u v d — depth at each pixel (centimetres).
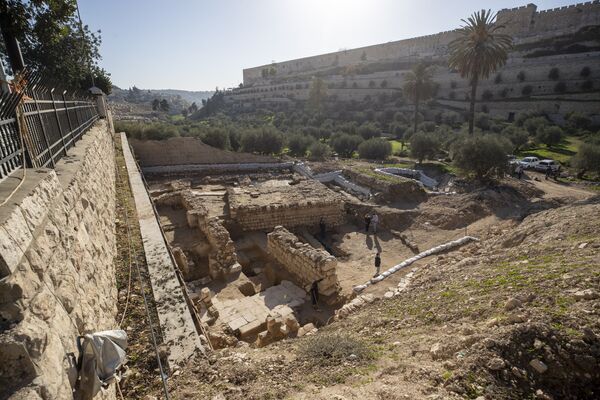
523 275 647
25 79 518
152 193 2233
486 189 2184
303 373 513
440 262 1181
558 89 5897
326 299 1123
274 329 879
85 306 436
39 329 275
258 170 3216
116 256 866
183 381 504
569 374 398
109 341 364
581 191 2498
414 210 1992
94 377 341
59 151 693
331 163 3198
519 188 2336
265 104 10456
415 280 1036
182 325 625
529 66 6425
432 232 1750
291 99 10106
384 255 1564
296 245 1297
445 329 552
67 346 327
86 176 695
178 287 736
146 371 525
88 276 500
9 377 241
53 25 1191
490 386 390
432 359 473
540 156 3859
